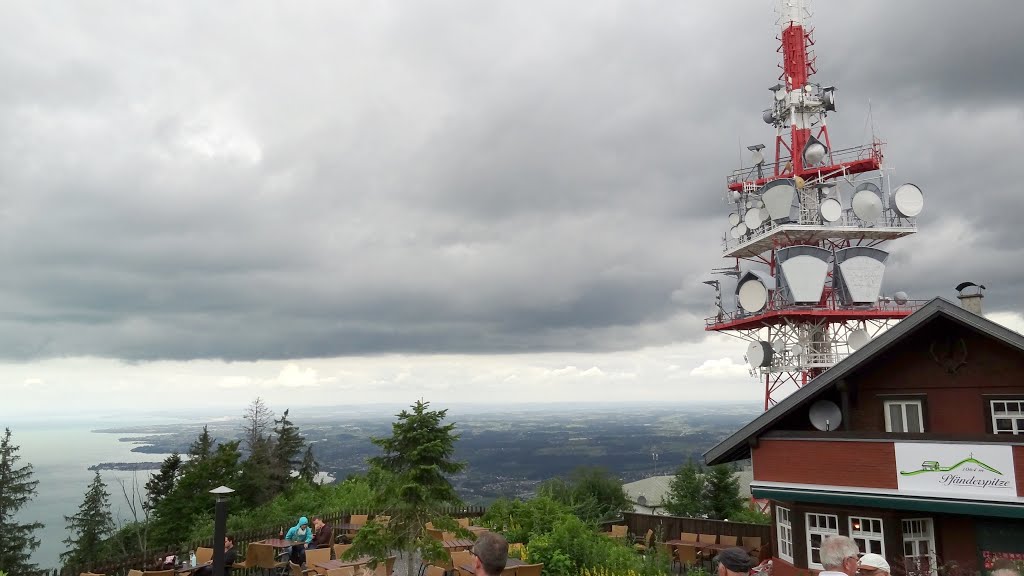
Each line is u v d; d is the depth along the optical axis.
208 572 14.83
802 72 46.66
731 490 38.88
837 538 6.38
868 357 15.19
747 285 39.81
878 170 43.22
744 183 47.38
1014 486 13.05
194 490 35.91
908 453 14.11
